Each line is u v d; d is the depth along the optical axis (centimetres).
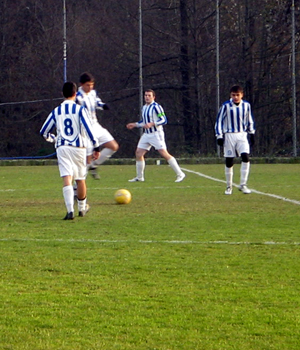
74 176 1894
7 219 1869
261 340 849
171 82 5947
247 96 5694
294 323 915
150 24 5947
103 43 6244
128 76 6012
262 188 2848
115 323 913
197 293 1060
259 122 5616
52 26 6656
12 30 6694
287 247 1422
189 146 5694
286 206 2175
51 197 2489
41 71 6500
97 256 1331
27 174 3831
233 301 1016
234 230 1658
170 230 1659
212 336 864
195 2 5788
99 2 6506
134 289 1083
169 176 3612
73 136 1839
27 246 1438
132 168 4400
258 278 1153
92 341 845
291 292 1065
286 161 4988
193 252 1371
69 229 1681
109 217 1909
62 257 1321
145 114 3194
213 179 3388
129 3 6006
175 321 923
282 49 5634
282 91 5625
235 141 2573
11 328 893
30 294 1053
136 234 1598
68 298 1030
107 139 2534
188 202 2305
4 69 6575
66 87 1823
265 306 991
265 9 5691
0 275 1173
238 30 5716
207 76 5778
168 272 1196
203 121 5828
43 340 848
